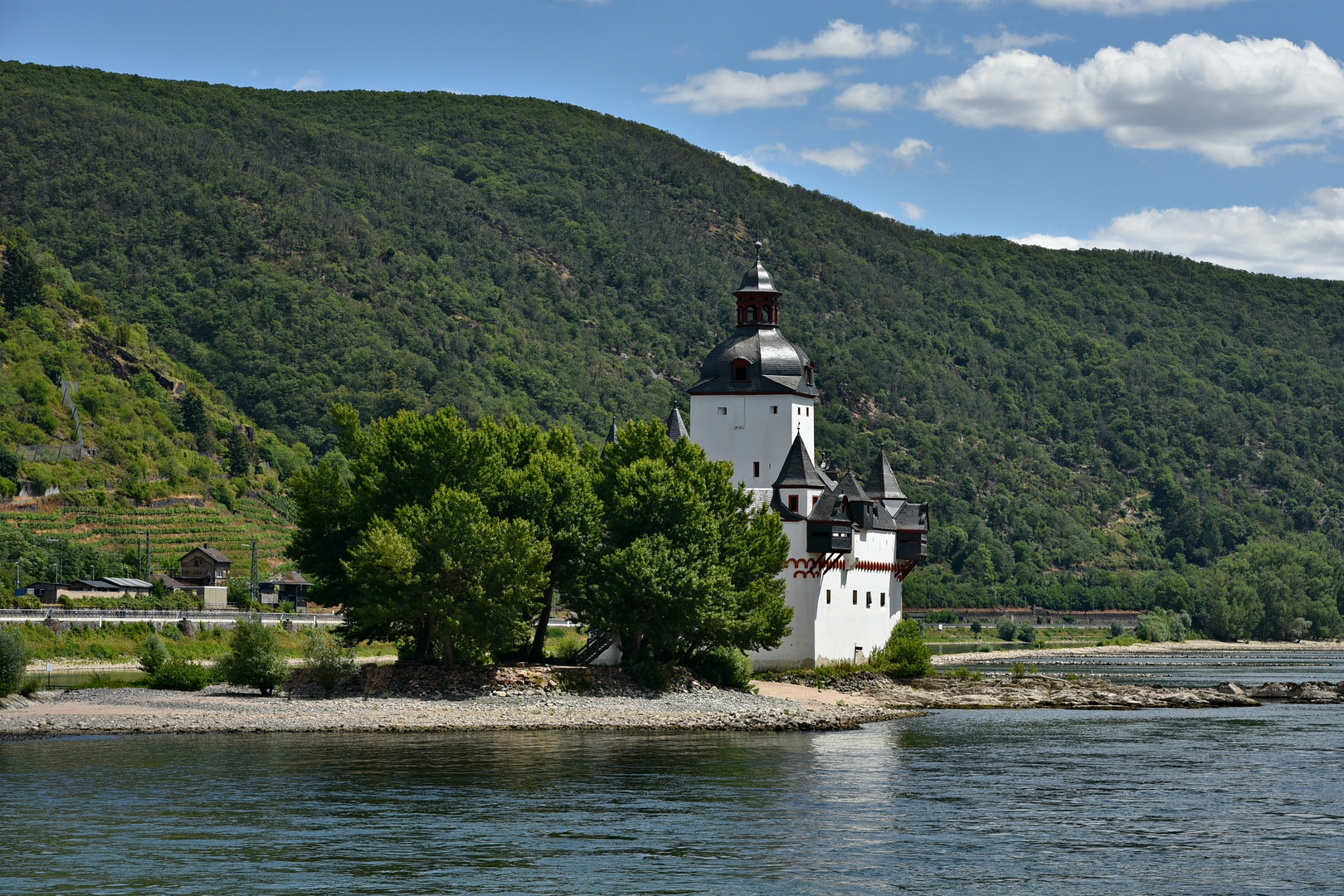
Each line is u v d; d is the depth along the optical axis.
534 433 117.75
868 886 49.28
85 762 72.75
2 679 96.06
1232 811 63.47
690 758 77.56
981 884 49.88
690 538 108.44
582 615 108.75
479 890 48.03
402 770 71.25
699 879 49.84
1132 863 53.12
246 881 48.75
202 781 67.06
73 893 47.12
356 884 48.53
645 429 115.88
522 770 72.00
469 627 100.06
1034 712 114.50
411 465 106.62
